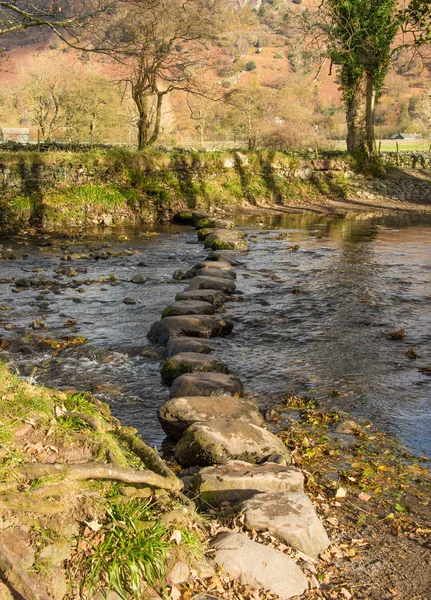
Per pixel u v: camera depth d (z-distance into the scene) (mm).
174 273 14383
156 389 7699
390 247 18594
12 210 21766
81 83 36281
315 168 31203
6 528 3270
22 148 29000
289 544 4145
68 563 3293
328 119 59125
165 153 27094
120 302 11992
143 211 24500
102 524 3539
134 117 39250
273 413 6926
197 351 8758
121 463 4098
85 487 3670
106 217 23578
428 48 18562
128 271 15109
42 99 35625
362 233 21406
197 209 25875
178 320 9742
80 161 23922
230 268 14602
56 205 22750
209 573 3654
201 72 39281
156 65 27484
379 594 3881
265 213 26422
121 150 25484
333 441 6320
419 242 19531
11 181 22484
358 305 11906
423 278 14352
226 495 4637
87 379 8008
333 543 4426
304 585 3801
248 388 7832
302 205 28594
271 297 12438
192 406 6195
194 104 47188
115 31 23953
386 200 30172
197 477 4848
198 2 28000
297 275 14586
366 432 6586
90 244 19203
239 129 45031
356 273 14805
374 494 5266
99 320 10734
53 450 3914
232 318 10914
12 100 44250
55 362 8586
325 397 7543
